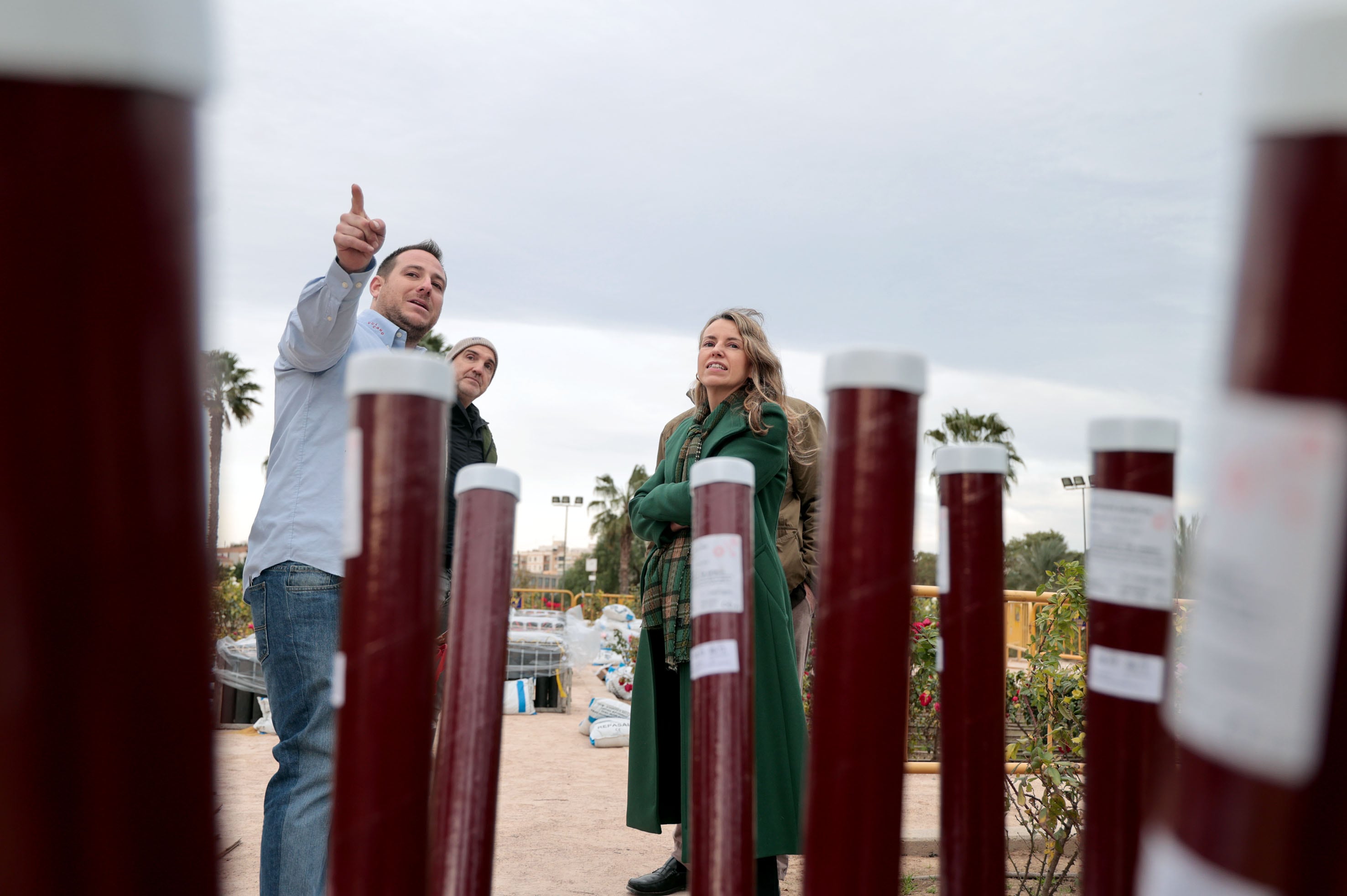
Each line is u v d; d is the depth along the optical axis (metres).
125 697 0.31
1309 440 0.27
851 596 0.50
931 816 4.79
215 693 0.34
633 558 44.47
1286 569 0.28
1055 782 3.20
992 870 0.64
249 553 2.73
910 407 0.51
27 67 0.29
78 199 0.30
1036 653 3.44
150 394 0.31
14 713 0.30
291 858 2.51
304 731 2.60
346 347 2.74
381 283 3.40
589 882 3.73
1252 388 0.28
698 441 2.94
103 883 0.31
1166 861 0.30
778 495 2.97
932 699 4.73
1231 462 0.29
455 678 0.65
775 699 2.74
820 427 3.90
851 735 0.50
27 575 0.30
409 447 0.50
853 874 0.49
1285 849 0.27
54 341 0.30
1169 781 0.31
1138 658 0.56
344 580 0.51
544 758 6.59
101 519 0.30
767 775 2.68
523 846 4.26
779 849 2.63
